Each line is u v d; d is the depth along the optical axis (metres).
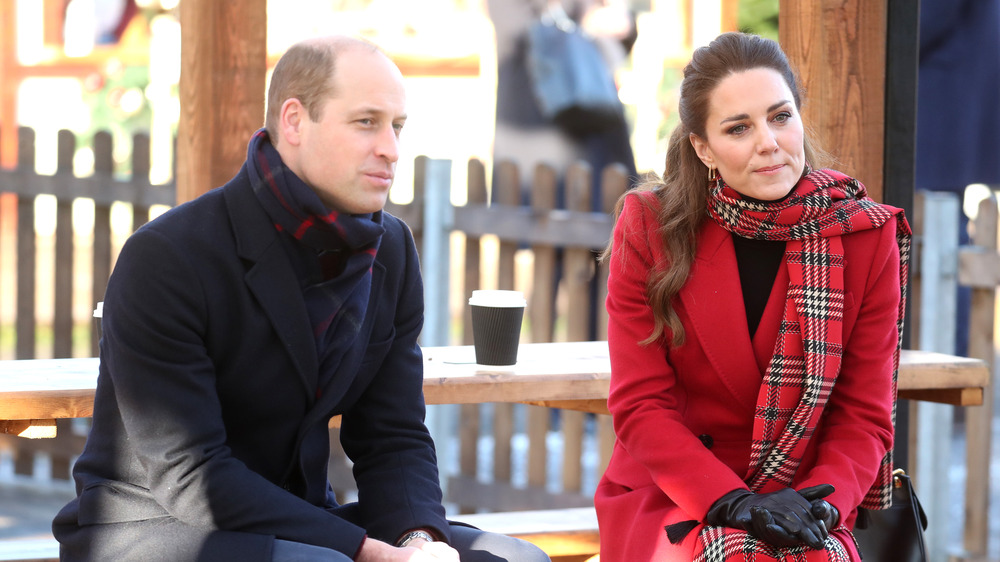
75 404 4.09
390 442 4.02
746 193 4.11
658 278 4.18
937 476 7.44
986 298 7.43
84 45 18.31
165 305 3.52
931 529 7.46
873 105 5.57
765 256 4.20
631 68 15.62
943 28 9.77
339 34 3.77
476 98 17.52
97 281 9.14
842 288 4.08
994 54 9.77
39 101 18.42
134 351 3.50
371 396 4.07
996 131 9.85
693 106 4.14
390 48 17.78
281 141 3.72
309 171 3.68
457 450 9.88
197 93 5.82
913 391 5.32
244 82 5.86
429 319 8.37
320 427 3.92
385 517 3.82
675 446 3.97
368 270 3.86
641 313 4.22
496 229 8.36
